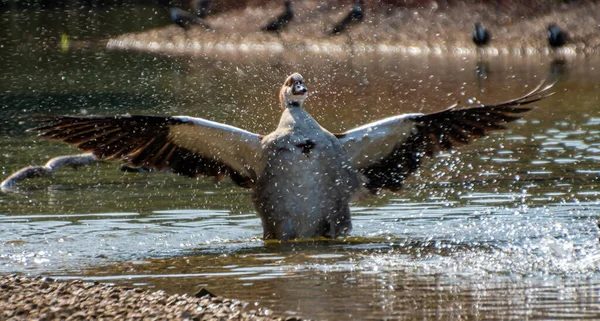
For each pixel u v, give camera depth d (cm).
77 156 1917
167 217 1434
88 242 1263
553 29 4059
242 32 5134
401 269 1063
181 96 3120
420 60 4122
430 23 4631
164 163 1298
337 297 937
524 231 1254
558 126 2258
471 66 3778
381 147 1316
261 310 888
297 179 1255
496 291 945
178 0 6075
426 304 902
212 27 5269
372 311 881
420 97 2981
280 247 1220
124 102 3009
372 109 2758
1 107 2922
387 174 1328
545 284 970
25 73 3938
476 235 1247
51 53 4784
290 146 1255
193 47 5056
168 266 1109
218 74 3794
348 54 4528
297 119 1282
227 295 953
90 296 932
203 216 1441
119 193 1633
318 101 2944
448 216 1377
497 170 1734
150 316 850
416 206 1459
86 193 1638
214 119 2581
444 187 1596
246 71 3881
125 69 4066
